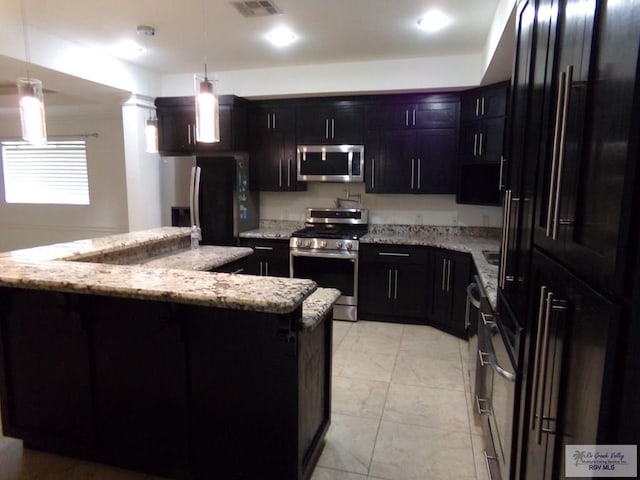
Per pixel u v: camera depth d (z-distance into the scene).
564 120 1.06
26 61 3.13
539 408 1.25
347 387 3.04
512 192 1.84
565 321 1.07
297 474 1.94
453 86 4.03
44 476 2.15
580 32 1.00
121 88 4.12
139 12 2.93
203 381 2.02
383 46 3.68
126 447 2.18
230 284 1.85
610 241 0.81
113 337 2.12
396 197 4.86
